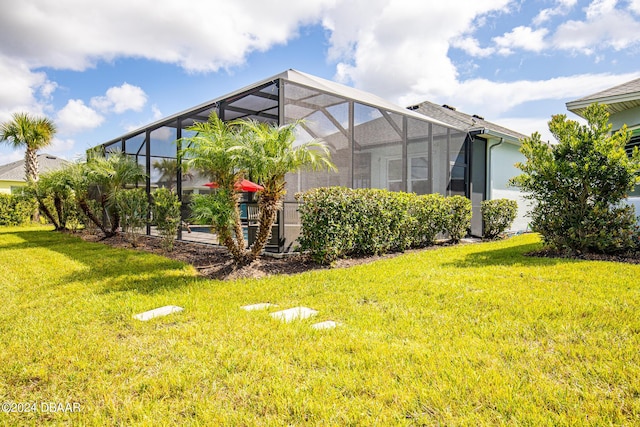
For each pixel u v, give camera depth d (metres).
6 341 2.96
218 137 5.74
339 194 6.57
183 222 9.84
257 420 1.95
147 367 2.51
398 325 3.26
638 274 5.17
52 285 4.84
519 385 2.22
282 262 6.40
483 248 8.46
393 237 7.69
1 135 14.26
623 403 2.04
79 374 2.42
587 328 3.15
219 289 4.59
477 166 12.10
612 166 6.54
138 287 4.67
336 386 2.25
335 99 7.72
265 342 2.88
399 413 1.98
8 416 2.02
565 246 7.23
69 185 11.00
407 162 9.41
